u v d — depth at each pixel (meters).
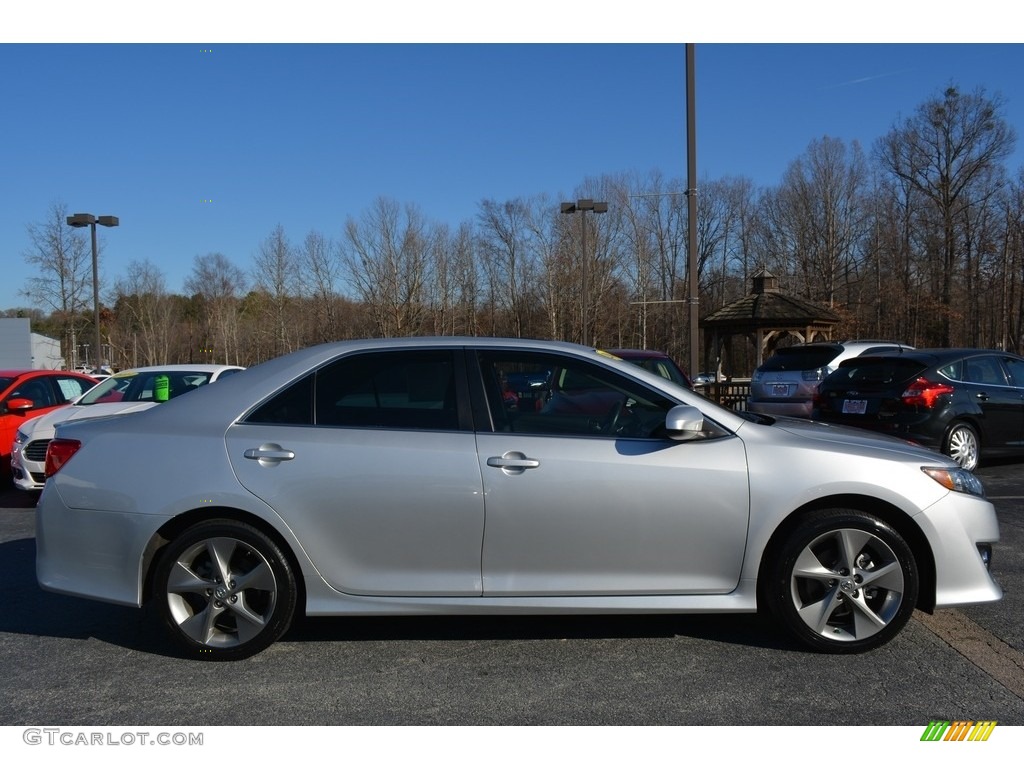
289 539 3.88
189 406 4.11
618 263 46.34
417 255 46.06
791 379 12.66
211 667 3.94
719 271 55.66
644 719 3.37
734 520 3.89
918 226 48.09
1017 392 9.39
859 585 3.93
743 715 3.38
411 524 3.88
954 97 45.66
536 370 4.10
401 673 3.85
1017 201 40.62
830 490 3.89
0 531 7.21
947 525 3.93
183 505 3.88
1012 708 3.42
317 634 4.38
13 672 3.93
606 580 3.92
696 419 3.81
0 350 36.66
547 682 3.73
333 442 3.92
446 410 4.00
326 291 48.56
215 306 52.84
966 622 4.44
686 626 4.43
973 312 44.88
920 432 8.76
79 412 8.59
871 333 48.75
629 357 10.76
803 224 52.50
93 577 3.96
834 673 3.78
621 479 3.86
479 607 3.89
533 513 3.86
